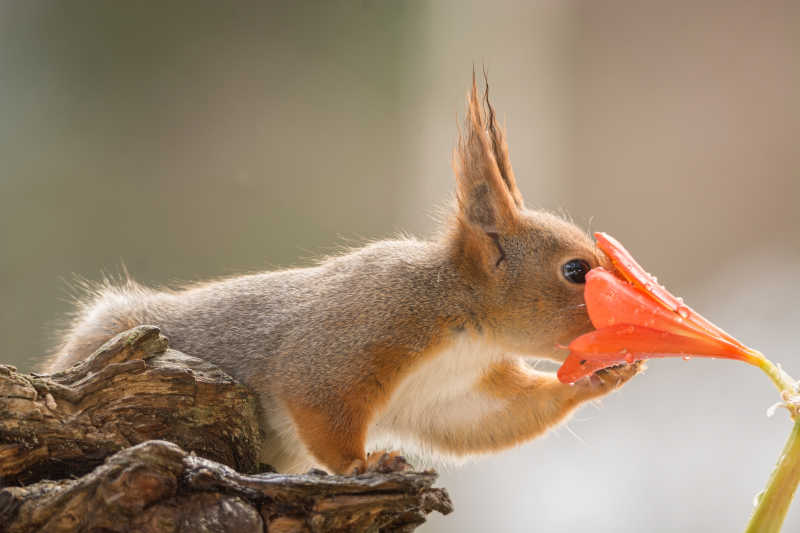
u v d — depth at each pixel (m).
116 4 14.12
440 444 6.61
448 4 15.77
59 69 14.00
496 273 5.87
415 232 14.84
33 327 13.07
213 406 5.05
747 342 13.84
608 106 17.00
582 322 5.79
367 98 15.09
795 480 4.34
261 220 14.27
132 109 14.12
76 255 13.52
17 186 13.51
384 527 4.63
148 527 4.02
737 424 12.85
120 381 4.77
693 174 16.84
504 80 16.38
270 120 14.60
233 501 4.13
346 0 15.04
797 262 15.56
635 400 13.87
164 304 6.58
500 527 12.28
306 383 5.61
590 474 12.74
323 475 4.35
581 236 6.04
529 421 6.57
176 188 14.07
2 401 4.38
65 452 4.55
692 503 12.02
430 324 5.75
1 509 4.00
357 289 5.82
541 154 16.62
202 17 14.41
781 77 16.94
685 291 16.05
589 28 16.98
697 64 17.08
